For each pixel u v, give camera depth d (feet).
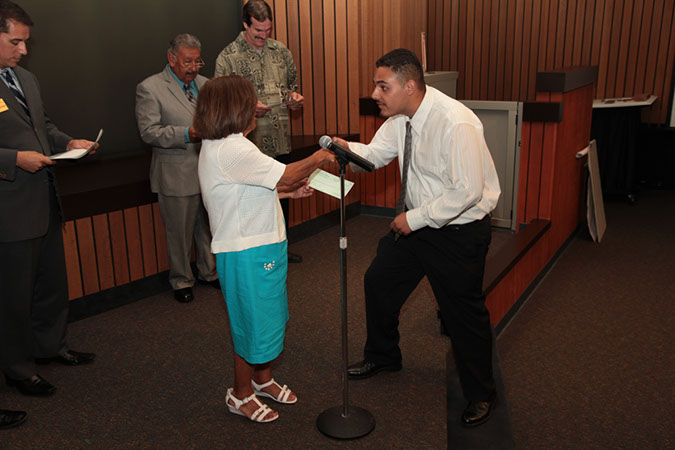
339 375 8.85
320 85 15.61
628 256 14.75
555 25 22.29
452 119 6.76
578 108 14.88
